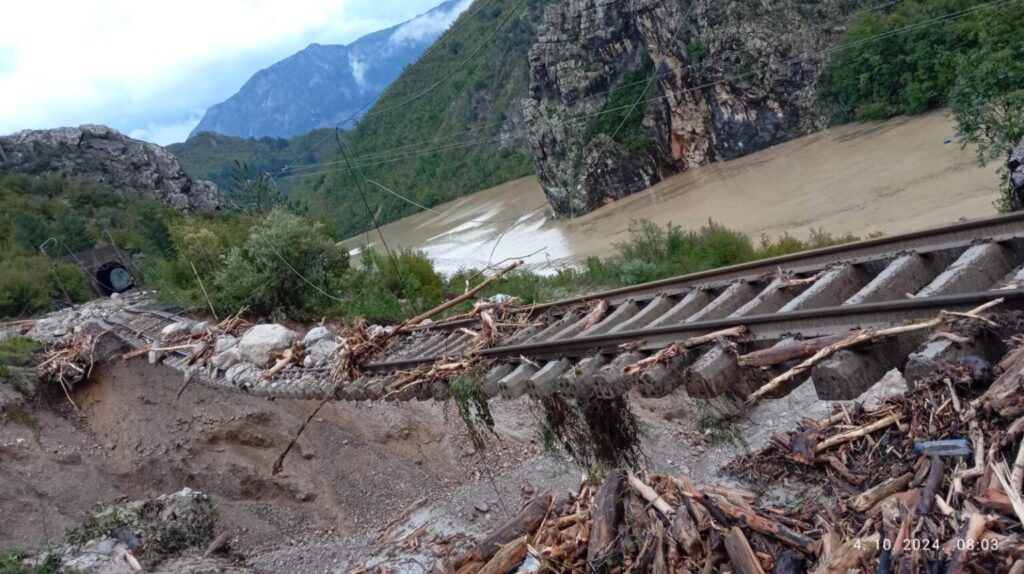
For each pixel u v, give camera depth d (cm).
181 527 1348
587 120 7500
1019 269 556
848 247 699
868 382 492
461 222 8856
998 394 470
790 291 692
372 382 1034
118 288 3591
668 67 7450
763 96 7112
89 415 1581
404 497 1518
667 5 7294
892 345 504
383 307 2425
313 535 1448
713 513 793
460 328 1077
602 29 7544
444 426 1680
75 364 1608
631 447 777
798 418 1267
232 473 1509
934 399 768
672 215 6022
